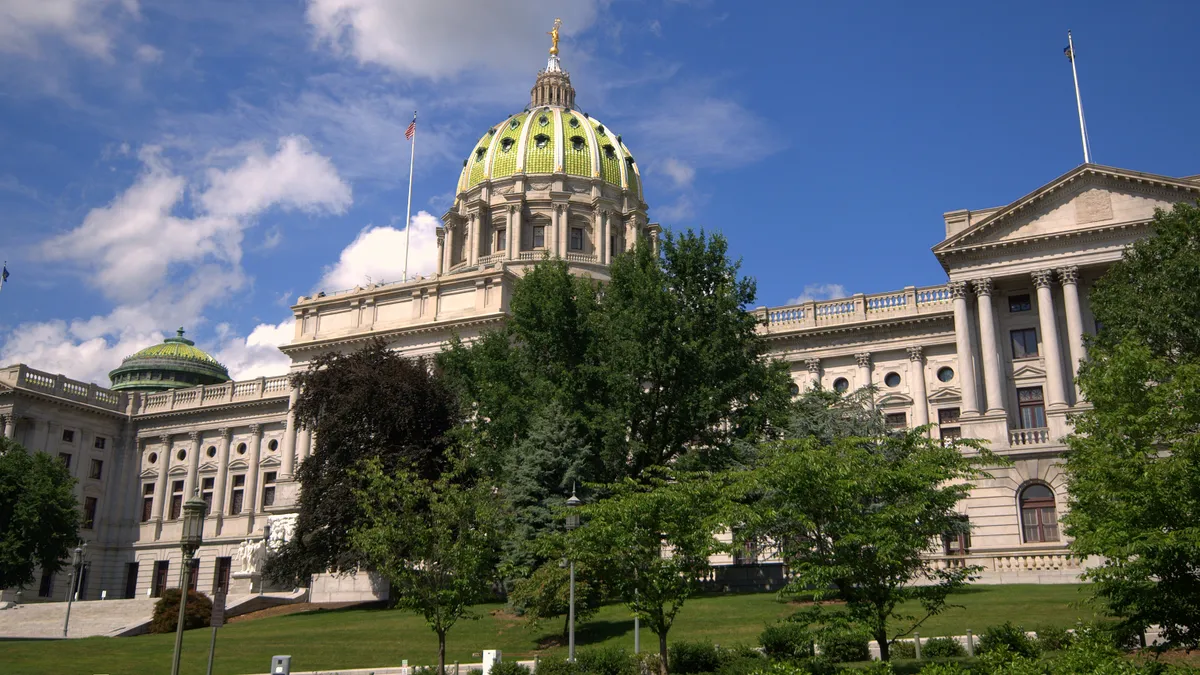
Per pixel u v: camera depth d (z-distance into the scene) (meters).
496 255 105.06
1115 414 27.11
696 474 28.89
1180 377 26.61
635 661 28.67
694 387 49.78
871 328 72.94
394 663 35.97
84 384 97.88
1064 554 44.53
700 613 39.41
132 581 97.00
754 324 53.31
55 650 40.03
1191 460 24.14
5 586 63.66
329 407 57.47
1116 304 45.31
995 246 62.31
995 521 54.12
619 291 54.03
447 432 52.72
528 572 41.72
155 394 102.75
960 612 35.06
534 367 54.25
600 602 39.72
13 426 88.81
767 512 25.03
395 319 80.12
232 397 98.38
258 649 39.34
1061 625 31.25
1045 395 60.97
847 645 29.05
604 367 50.47
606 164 110.94
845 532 24.06
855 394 52.62
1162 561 22.19
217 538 93.50
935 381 71.12
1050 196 61.81
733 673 25.92
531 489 45.44
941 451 25.56
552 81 125.00
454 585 30.86
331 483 54.56
